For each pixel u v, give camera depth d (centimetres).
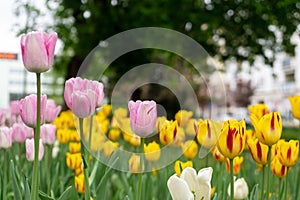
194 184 153
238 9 1486
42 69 153
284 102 5225
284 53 1675
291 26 1497
